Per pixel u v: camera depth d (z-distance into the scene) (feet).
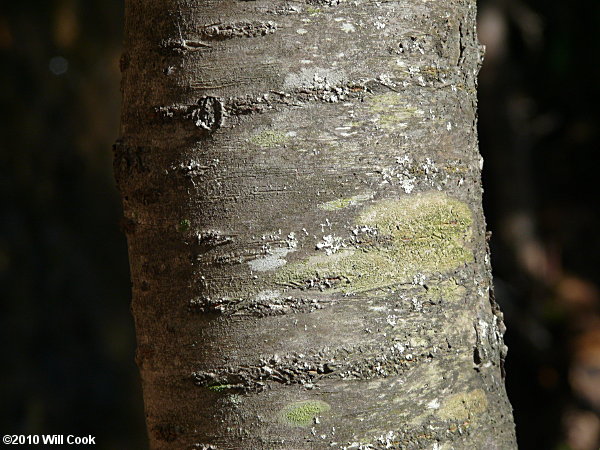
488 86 10.19
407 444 3.35
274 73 3.32
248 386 3.34
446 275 3.38
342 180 3.33
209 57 3.34
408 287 3.35
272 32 3.32
